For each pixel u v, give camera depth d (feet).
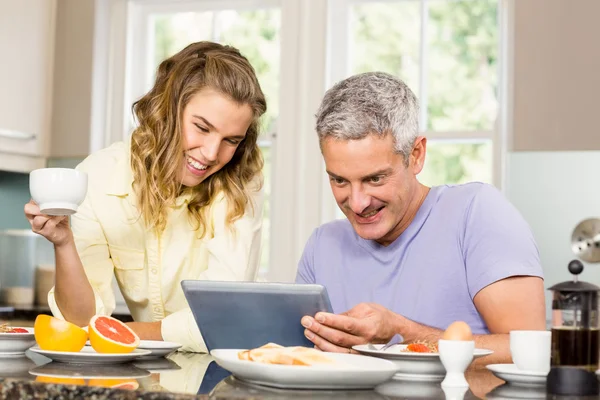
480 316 5.65
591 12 10.08
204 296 4.48
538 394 3.68
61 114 12.55
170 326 5.72
